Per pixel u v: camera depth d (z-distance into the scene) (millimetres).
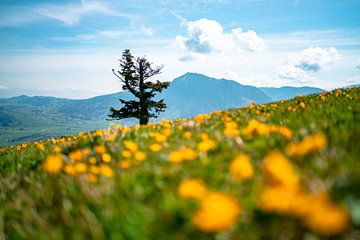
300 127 4367
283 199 1723
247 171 2346
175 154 3285
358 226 1827
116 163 4102
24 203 3234
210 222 1495
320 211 1529
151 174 3238
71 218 2637
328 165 2562
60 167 3975
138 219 2332
